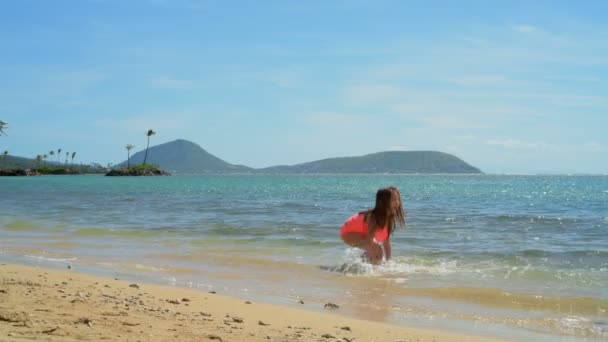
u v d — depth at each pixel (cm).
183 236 1495
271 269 1011
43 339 431
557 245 1333
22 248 1266
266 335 521
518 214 2264
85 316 539
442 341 539
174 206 2738
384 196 1056
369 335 552
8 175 16562
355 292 815
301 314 648
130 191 4922
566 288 841
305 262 1082
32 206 2734
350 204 2894
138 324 523
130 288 777
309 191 5112
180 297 723
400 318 662
